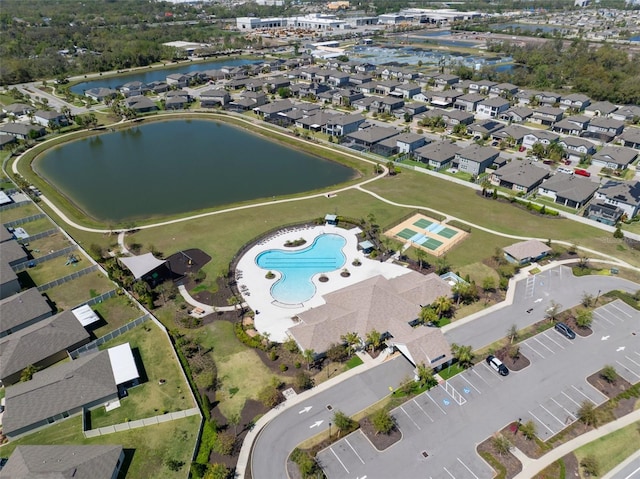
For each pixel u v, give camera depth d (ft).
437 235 352.08
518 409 209.46
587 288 289.94
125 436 197.36
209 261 322.55
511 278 300.81
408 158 500.33
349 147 526.98
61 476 164.76
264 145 557.74
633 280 296.10
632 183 401.49
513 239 344.69
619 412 207.72
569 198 388.78
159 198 425.28
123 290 290.76
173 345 247.70
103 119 649.20
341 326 247.91
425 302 268.21
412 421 203.92
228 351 244.01
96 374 218.38
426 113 611.88
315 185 447.01
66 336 243.40
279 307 278.05
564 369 231.30
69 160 520.83
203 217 382.22
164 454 189.06
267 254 333.01
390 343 245.24
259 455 189.16
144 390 220.84
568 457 187.21
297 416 206.39
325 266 318.24
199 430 196.75
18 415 198.08
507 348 243.81
